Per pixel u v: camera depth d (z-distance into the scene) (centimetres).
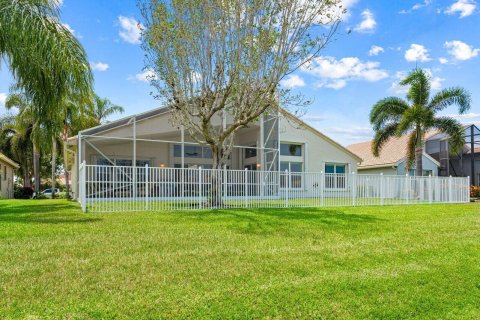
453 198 1873
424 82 2286
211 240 691
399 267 528
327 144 2517
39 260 529
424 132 2283
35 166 3344
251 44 1277
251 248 630
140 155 2178
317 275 484
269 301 394
